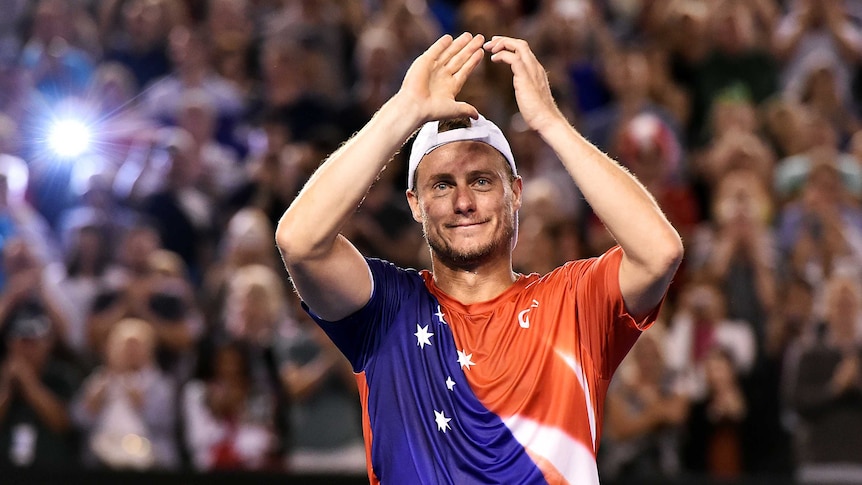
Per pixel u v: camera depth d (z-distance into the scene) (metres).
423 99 12.47
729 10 41.03
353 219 31.91
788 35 42.81
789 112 38.34
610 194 12.24
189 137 37.41
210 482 25.11
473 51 12.98
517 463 12.27
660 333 28.64
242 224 32.34
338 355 28.22
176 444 28.11
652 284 12.34
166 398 28.41
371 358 12.94
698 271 31.34
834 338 28.23
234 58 40.81
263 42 41.41
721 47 40.97
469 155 12.98
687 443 27.81
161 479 25.08
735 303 30.08
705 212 35.84
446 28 44.38
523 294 13.09
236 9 42.56
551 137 12.56
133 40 41.94
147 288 30.89
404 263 31.98
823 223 32.97
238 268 31.73
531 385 12.48
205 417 27.78
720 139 37.88
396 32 40.47
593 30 41.56
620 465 27.25
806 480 25.62
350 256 12.76
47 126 38.72
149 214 34.59
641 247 12.18
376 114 12.55
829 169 33.91
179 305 30.89
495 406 12.41
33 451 27.55
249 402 27.86
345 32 41.25
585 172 12.35
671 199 35.00
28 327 28.48
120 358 28.41
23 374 27.92
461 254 12.95
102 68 41.34
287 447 27.61
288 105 37.84
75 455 27.84
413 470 12.43
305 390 27.89
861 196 35.69
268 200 34.50
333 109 37.91
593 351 12.82
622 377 27.83
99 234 33.59
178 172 35.34
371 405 12.82
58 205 37.56
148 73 41.38
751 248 30.92
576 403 12.51
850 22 46.75
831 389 27.89
